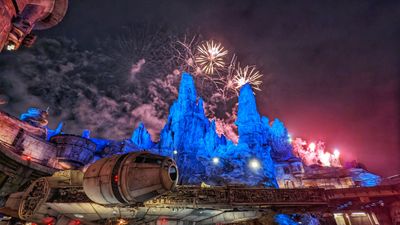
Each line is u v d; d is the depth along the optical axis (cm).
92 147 4741
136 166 1028
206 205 1321
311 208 1396
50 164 4056
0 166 2447
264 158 6419
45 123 4172
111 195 1020
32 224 1402
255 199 1377
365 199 2738
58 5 1208
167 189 1032
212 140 8038
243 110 8162
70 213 1369
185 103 8769
